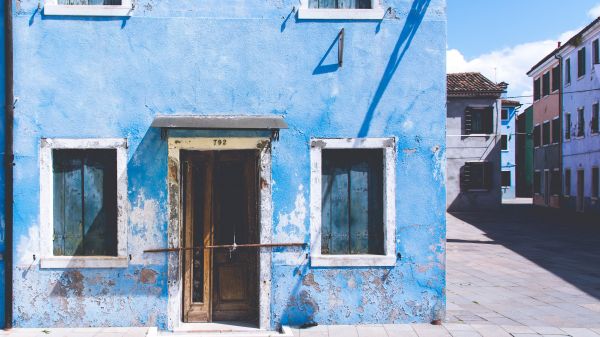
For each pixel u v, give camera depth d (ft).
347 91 22.03
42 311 21.13
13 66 21.31
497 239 56.70
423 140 22.08
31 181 21.26
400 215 21.95
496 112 93.97
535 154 115.65
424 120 22.11
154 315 21.31
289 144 21.85
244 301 22.53
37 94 21.33
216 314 22.40
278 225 21.72
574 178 93.04
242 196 22.61
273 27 21.93
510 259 42.88
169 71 21.67
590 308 25.94
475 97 94.12
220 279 22.47
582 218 81.82
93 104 21.43
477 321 22.98
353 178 22.45
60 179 21.71
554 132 103.04
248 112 21.84
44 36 21.34
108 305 21.26
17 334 20.33
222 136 21.59
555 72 102.42
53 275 21.17
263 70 21.90
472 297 28.50
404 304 21.93
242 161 22.59
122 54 21.52
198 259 22.41
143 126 21.52
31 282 21.13
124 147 21.39
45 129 21.31
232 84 21.84
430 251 21.98
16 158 21.27
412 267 21.94
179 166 21.53
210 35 21.77
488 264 40.37
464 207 94.73
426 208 22.02
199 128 20.66
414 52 22.16
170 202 21.40
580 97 89.66
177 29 21.68
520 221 77.71
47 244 21.27
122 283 21.26
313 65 21.98
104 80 21.47
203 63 21.76
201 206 22.45
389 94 22.08
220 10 21.81
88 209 21.74
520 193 144.77
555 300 27.78
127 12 21.44
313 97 21.97
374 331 20.84
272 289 21.65
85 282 21.21
